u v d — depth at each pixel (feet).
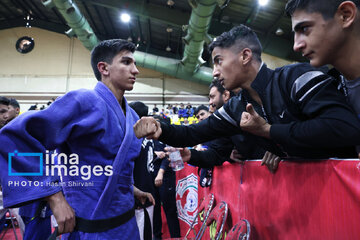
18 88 57.62
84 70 58.95
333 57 2.64
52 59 58.90
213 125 4.16
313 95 2.85
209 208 6.98
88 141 3.35
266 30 35.17
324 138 2.61
